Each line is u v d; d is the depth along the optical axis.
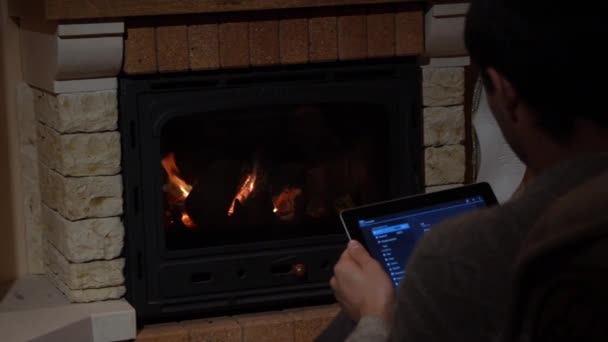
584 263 0.60
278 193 2.69
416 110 2.76
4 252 2.88
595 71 0.65
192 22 2.51
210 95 2.58
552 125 0.68
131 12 2.41
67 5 2.35
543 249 0.62
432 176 2.79
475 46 0.71
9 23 2.79
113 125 2.53
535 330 0.63
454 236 0.69
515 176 2.29
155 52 2.50
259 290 2.70
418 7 2.68
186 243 2.64
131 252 2.60
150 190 2.57
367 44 2.66
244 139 2.65
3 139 2.83
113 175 2.55
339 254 2.73
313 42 2.61
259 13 2.56
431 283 0.69
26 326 2.47
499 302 0.67
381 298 0.90
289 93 2.63
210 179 2.63
